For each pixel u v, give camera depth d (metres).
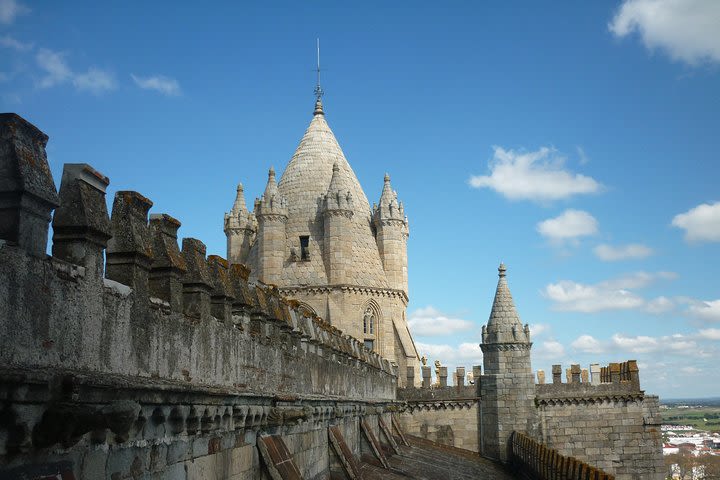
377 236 80.69
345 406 33.88
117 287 12.23
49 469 10.12
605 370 70.25
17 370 9.16
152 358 13.41
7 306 9.41
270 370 21.83
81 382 10.27
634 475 65.69
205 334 16.25
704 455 168.62
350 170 84.25
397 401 64.25
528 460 53.34
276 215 76.69
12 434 9.36
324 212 76.75
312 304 75.06
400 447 56.66
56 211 11.27
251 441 19.95
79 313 10.99
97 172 11.78
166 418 13.84
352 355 37.84
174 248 15.00
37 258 10.06
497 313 68.31
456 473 47.97
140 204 13.49
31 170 10.07
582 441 66.12
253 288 21.31
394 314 78.38
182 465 14.76
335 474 30.03
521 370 67.00
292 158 83.69
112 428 10.42
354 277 76.31
